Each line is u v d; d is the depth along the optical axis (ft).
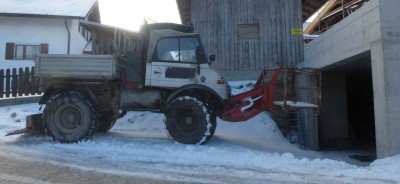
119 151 19.72
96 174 14.94
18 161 17.04
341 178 14.55
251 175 15.07
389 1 20.80
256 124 32.37
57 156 18.31
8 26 60.49
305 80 23.30
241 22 44.68
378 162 18.33
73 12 61.16
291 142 32.17
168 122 22.17
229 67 44.37
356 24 24.35
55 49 60.80
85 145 21.18
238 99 23.39
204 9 45.37
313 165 17.24
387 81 20.13
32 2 65.36
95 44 36.09
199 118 21.68
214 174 15.20
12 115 32.68
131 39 26.30
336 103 37.19
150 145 21.16
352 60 27.20
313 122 34.91
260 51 44.24
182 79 22.90
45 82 23.61
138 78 23.03
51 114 22.27
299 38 44.09
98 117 23.09
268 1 44.75
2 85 40.06
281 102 22.80
